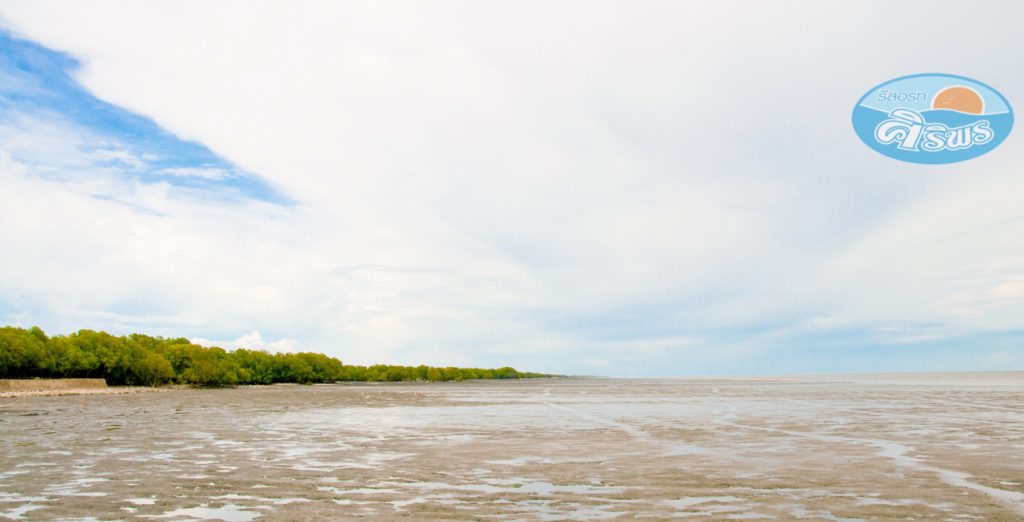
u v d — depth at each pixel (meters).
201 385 139.25
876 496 17.56
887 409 56.78
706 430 37.59
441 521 14.73
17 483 19.70
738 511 15.75
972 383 176.62
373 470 22.42
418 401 77.25
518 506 16.38
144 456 25.95
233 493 18.16
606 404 69.69
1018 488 18.75
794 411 55.03
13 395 85.31
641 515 15.35
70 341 118.88
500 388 155.12
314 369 196.62
